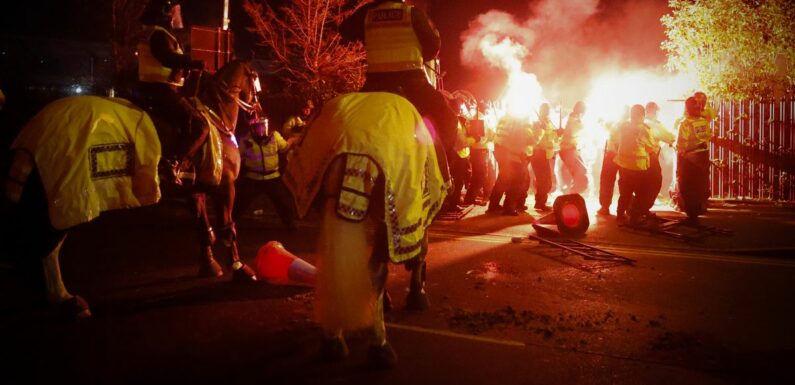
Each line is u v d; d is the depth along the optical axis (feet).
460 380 14.90
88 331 18.01
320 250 13.69
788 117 46.96
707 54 52.31
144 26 20.54
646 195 35.83
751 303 21.39
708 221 38.34
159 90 20.15
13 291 21.75
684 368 15.78
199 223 23.44
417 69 18.13
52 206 16.58
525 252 29.25
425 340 17.54
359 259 13.43
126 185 17.99
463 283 23.68
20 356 16.15
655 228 34.60
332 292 13.33
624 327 18.78
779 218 39.55
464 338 17.72
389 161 14.05
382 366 15.37
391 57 17.99
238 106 23.97
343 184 13.64
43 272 18.25
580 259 27.81
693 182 35.12
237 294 21.68
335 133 14.33
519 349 16.94
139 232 32.50
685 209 35.63
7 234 17.37
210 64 34.96
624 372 15.51
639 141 35.47
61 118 17.07
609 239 32.81
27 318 19.03
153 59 20.10
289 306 20.44
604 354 16.65
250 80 23.99
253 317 19.33
